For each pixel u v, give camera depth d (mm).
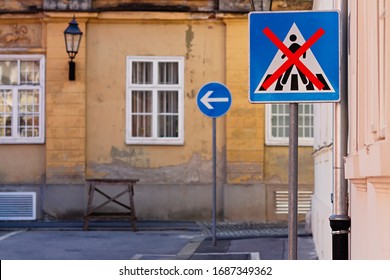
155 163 25844
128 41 25844
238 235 21609
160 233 22438
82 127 25672
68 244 19438
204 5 25672
